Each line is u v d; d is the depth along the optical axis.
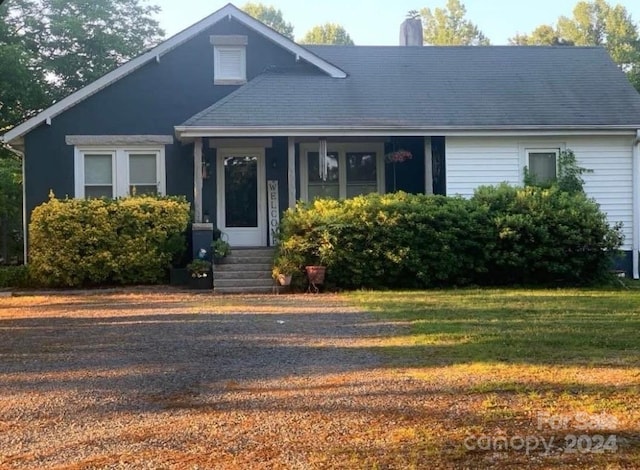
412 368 6.26
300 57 17.17
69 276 14.23
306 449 4.14
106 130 16.27
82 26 24.77
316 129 15.00
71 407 5.19
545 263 13.85
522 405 4.98
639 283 14.51
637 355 6.70
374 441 4.27
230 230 16.70
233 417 4.84
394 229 13.59
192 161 16.50
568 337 7.68
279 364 6.60
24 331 8.86
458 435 4.35
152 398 5.43
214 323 9.27
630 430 4.41
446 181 15.98
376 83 17.19
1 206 23.69
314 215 13.61
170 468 3.87
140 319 9.75
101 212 14.27
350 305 10.99
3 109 21.97
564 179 15.82
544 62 18.86
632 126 15.79
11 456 4.13
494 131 15.60
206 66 16.78
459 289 13.41
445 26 60.19
